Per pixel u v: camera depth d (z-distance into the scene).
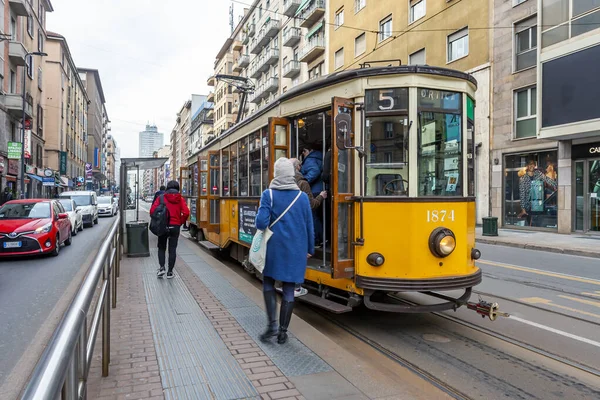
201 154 13.75
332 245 4.86
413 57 24.23
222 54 66.50
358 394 3.11
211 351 3.93
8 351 4.69
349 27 30.02
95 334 2.71
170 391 3.13
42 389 1.13
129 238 9.80
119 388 3.19
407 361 4.27
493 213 19.77
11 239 10.66
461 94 5.19
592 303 6.47
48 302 6.73
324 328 5.41
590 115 14.73
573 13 15.30
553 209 17.34
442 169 5.04
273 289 4.31
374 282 4.74
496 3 19.33
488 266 10.01
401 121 4.92
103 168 108.88
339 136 4.70
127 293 6.18
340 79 5.25
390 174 4.93
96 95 82.50
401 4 24.86
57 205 13.19
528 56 18.08
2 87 25.70
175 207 7.27
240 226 8.52
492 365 4.18
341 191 4.93
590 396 3.55
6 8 26.28
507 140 19.00
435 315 5.87
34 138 33.75
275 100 6.68
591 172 16.02
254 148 7.73
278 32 44.28
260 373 3.45
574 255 12.05
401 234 4.79
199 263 8.88
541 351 4.50
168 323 4.76
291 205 4.19
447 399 3.44
